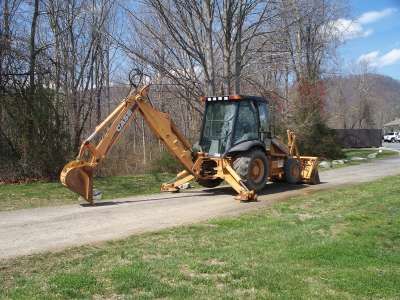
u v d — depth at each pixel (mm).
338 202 11305
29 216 9828
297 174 14773
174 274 5871
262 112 13727
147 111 11984
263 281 5648
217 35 18672
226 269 6094
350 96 79375
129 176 17641
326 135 29141
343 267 6266
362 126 79812
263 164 13086
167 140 12359
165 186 13898
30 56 17750
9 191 13664
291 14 19375
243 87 21641
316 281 5723
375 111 99438
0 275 5844
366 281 5707
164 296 5184
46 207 11070
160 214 10023
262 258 6594
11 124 17125
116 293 5246
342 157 29656
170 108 28094
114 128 11367
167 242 7480
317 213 10031
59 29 23750
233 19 18453
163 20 17953
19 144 17109
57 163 17062
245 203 11477
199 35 18375
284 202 11484
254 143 12938
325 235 7984
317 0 28156
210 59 18250
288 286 5520
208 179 13398
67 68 22844
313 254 6758
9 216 9844
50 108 17578
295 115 27812
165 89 19875
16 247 7164
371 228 8430
